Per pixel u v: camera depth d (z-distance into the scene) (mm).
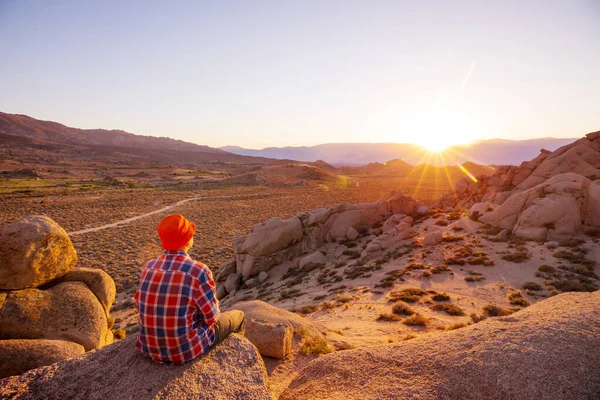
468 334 3768
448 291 17109
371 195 107312
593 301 4199
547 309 4215
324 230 34500
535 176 36281
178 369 3072
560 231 22531
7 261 5887
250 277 31125
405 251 25938
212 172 193250
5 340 5297
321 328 9430
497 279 17984
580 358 3016
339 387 3453
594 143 36188
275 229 32000
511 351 3209
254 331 7133
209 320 3148
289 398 3553
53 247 6461
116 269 34469
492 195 37594
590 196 23484
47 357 5270
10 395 2881
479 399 2859
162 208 74875
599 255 18828
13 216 58469
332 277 25000
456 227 29656
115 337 10828
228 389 2953
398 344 4000
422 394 3031
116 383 2977
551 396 2717
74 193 89375
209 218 65000
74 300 6480
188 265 3066
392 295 17094
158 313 2975
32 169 150625
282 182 137125
